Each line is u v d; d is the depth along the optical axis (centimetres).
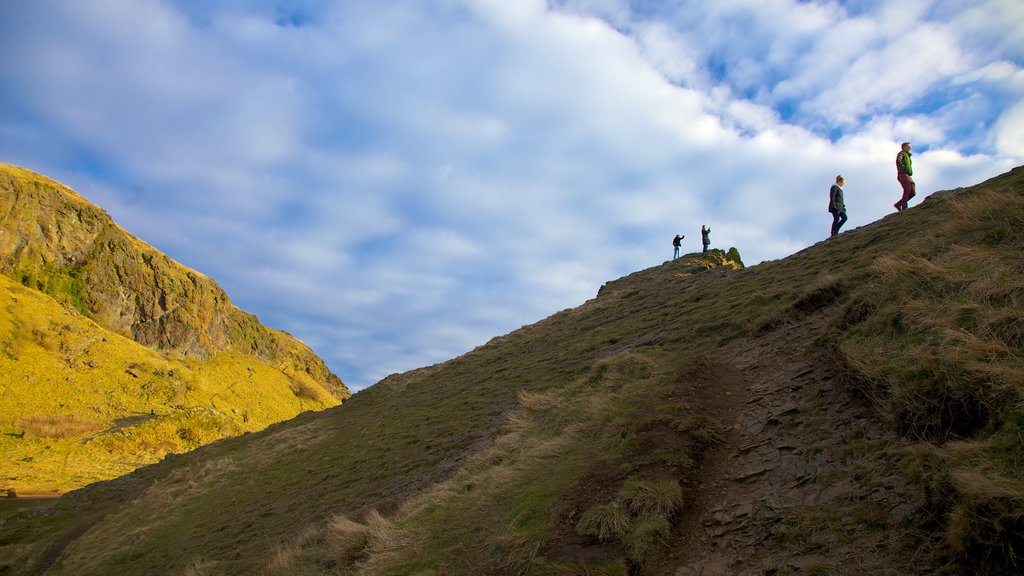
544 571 586
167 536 1750
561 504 695
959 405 533
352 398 3225
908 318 696
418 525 857
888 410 608
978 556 406
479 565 652
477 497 867
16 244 11569
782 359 942
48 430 7700
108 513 2606
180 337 13875
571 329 2511
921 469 504
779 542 527
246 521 1535
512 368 2175
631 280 3256
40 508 3006
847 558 472
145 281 13800
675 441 758
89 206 13575
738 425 781
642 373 1133
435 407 2056
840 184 1841
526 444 1062
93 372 9850
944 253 841
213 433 9712
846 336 798
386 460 1567
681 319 1678
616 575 554
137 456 7969
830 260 1552
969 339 573
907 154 1734
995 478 422
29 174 12988
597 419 931
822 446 636
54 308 10775
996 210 841
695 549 570
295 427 2967
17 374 8656
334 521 1138
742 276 2002
